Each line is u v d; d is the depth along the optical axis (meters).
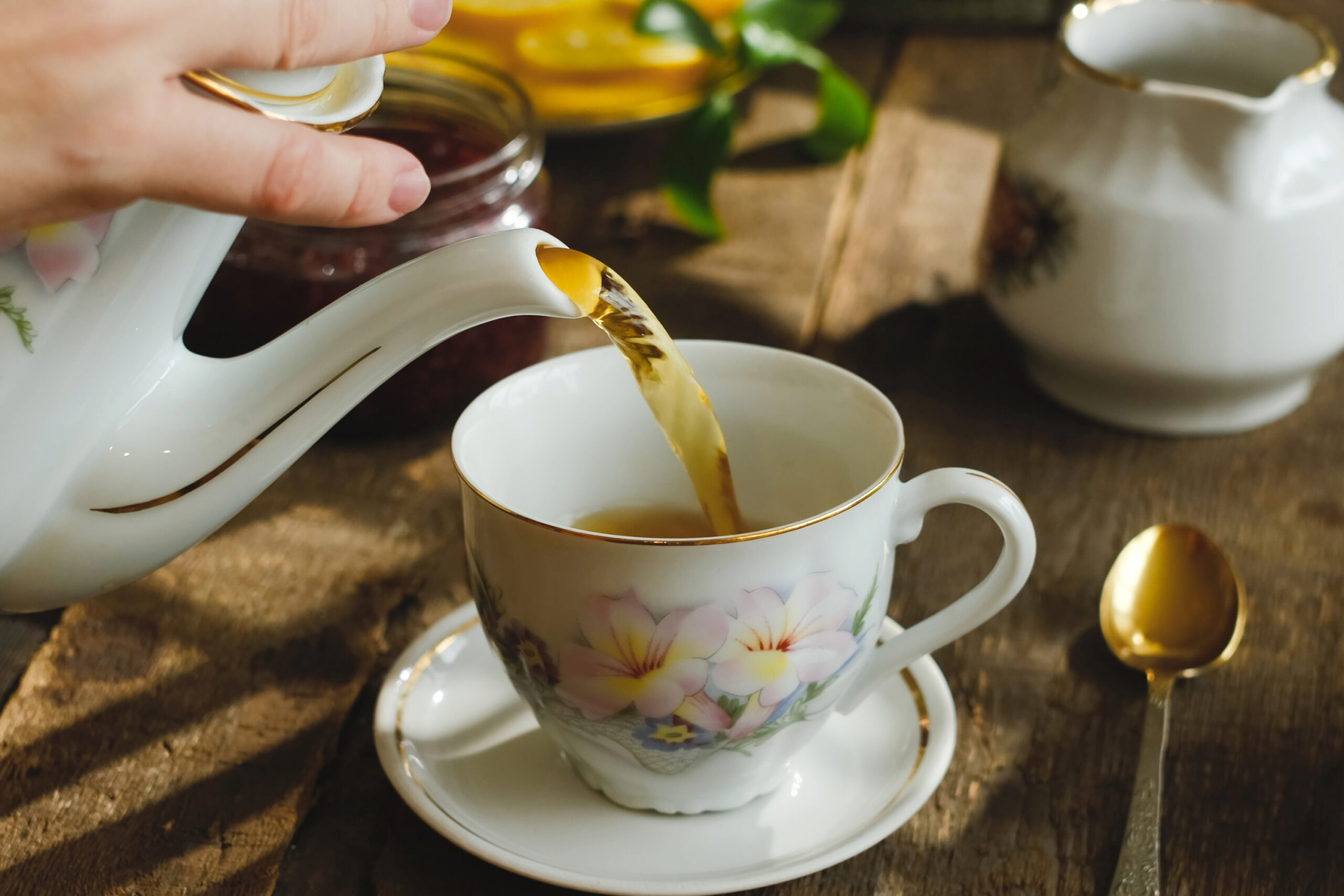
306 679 0.57
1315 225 0.62
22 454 0.48
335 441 0.66
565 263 0.52
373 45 0.48
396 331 0.49
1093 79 0.63
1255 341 0.63
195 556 0.61
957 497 0.52
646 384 0.54
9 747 0.55
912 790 0.53
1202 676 0.57
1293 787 0.55
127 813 0.54
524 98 0.67
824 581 0.51
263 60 0.47
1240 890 0.52
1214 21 0.66
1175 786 0.55
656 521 0.58
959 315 0.71
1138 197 0.62
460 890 0.52
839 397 0.55
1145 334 0.63
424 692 0.56
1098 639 0.59
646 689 0.51
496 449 0.55
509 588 0.52
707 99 0.74
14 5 0.45
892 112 0.82
